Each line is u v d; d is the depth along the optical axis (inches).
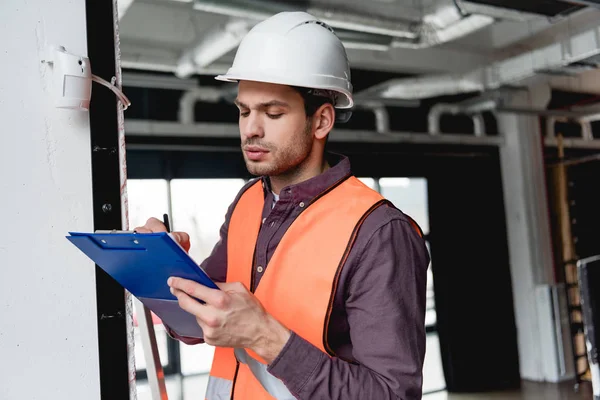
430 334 256.4
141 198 188.7
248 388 37.4
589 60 196.4
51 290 38.0
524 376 247.1
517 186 252.7
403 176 238.2
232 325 29.0
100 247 29.0
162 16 175.0
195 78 190.2
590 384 230.7
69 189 38.9
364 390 31.4
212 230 199.0
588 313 91.9
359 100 222.5
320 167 39.2
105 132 40.2
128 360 39.9
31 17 37.8
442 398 224.2
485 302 245.4
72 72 36.9
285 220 38.1
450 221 244.7
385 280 33.4
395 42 178.9
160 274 29.5
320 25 38.0
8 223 37.0
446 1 155.2
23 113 37.5
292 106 35.6
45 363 37.7
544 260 250.4
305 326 35.0
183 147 191.2
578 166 268.4
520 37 219.0
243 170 204.4
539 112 246.1
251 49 36.3
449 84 224.5
